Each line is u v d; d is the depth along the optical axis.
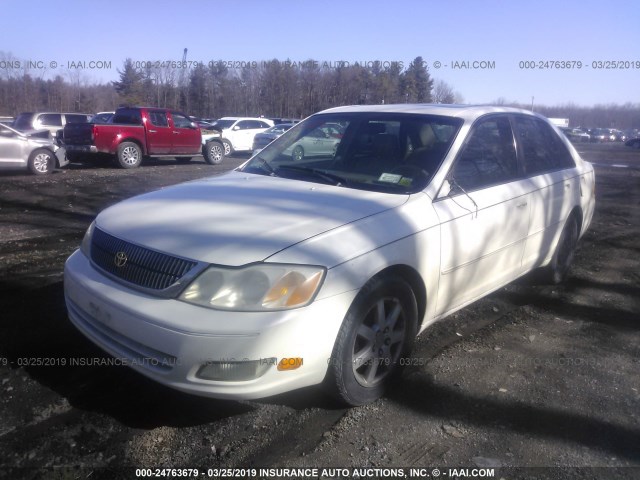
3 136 12.85
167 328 2.55
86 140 14.91
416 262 3.13
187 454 2.64
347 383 2.87
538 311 4.55
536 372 3.50
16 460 2.55
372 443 2.75
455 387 3.29
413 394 3.21
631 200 10.93
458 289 3.59
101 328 2.92
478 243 3.63
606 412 3.06
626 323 4.34
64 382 3.21
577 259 6.21
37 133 14.66
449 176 3.56
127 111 15.96
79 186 11.16
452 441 2.78
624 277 5.56
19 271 5.22
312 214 3.01
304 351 2.61
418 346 3.84
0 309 4.22
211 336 2.49
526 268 4.44
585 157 26.39
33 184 11.31
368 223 2.99
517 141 4.37
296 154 4.25
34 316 4.10
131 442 2.71
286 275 2.60
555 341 3.97
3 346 3.61
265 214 3.02
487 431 2.87
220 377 2.56
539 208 4.34
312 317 2.61
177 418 2.92
